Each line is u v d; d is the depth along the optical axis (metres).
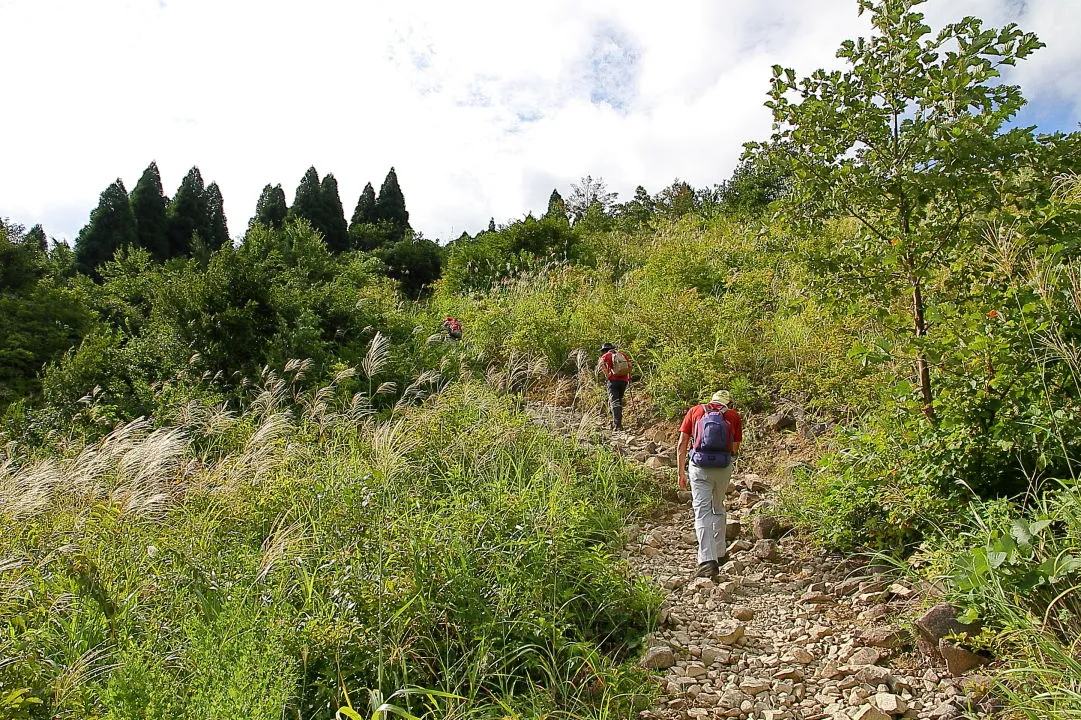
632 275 15.84
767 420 8.28
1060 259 3.98
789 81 4.95
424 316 16.05
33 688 2.84
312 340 11.40
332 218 45.50
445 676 3.46
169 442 6.36
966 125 4.38
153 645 3.37
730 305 11.34
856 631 4.00
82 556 3.90
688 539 6.02
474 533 4.61
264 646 3.02
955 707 3.09
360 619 3.61
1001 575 3.24
